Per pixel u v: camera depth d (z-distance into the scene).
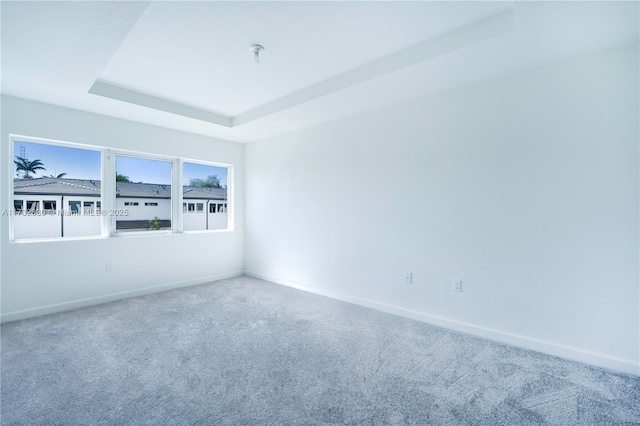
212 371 2.26
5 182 3.19
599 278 2.31
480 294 2.86
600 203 2.30
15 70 2.55
